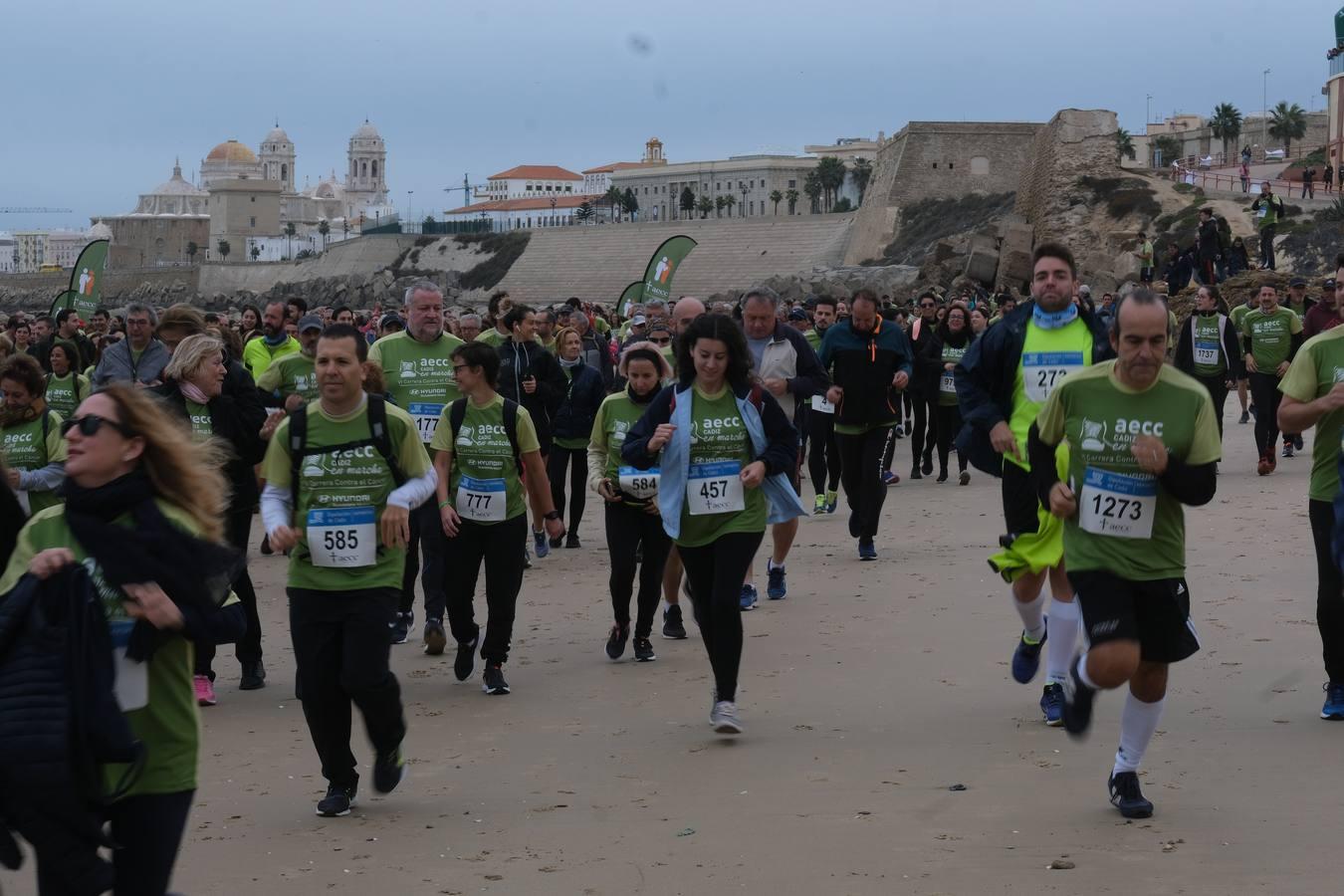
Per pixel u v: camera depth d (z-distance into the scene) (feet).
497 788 22.91
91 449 14.34
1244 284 116.16
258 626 31.09
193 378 29.40
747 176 496.64
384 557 21.84
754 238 329.11
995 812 20.45
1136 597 19.80
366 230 433.07
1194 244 136.36
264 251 610.65
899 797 21.35
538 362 45.27
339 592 21.66
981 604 36.04
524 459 30.12
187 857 19.99
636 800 21.90
